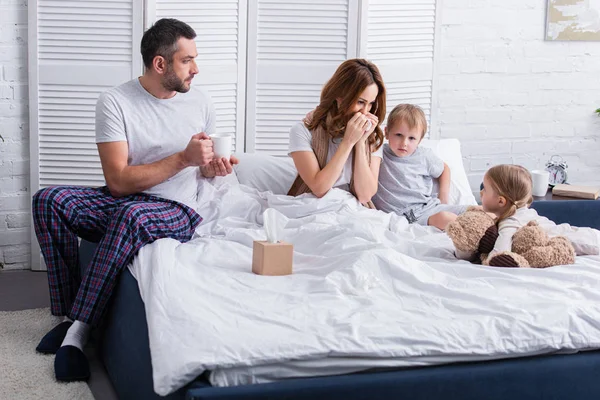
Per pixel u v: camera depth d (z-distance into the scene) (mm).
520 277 2514
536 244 2703
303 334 2086
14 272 3812
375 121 3193
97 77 3713
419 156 3432
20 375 2635
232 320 2166
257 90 3912
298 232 2900
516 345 2139
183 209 3020
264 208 3293
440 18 4059
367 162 3252
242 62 3865
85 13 3658
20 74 3717
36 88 3686
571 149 4445
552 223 2949
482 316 2223
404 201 3373
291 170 3477
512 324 2176
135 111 3016
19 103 3736
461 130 4281
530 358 2154
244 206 3203
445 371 2051
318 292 2404
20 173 3787
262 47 3883
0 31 3654
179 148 3068
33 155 3742
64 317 3154
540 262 2676
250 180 3443
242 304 2271
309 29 3898
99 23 3678
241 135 3934
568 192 3762
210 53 3805
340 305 2299
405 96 4059
